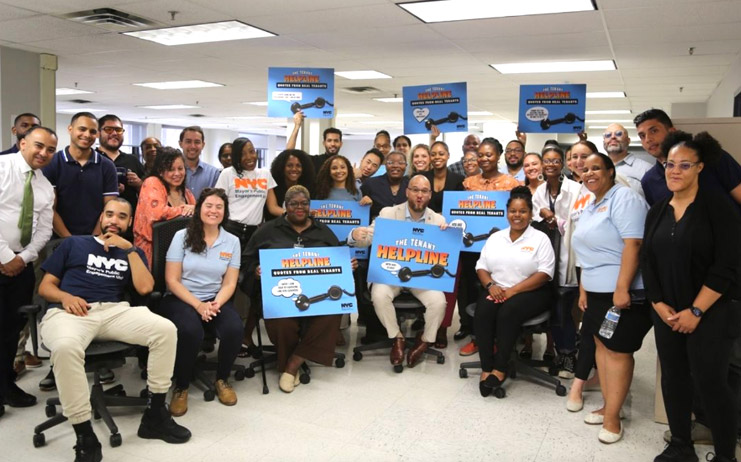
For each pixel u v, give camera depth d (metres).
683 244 2.29
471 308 3.72
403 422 2.93
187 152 4.42
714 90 9.03
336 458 2.55
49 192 3.10
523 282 3.37
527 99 4.97
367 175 4.91
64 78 8.98
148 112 14.37
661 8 4.67
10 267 2.85
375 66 7.58
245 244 4.02
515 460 2.56
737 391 2.54
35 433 2.58
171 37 6.18
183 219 3.35
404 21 5.31
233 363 3.40
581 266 2.87
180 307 3.07
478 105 11.60
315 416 2.98
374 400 3.21
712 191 2.30
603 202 2.77
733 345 2.32
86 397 2.46
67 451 2.56
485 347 3.38
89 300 2.81
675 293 2.35
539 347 4.35
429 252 3.73
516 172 4.84
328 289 3.42
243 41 6.26
